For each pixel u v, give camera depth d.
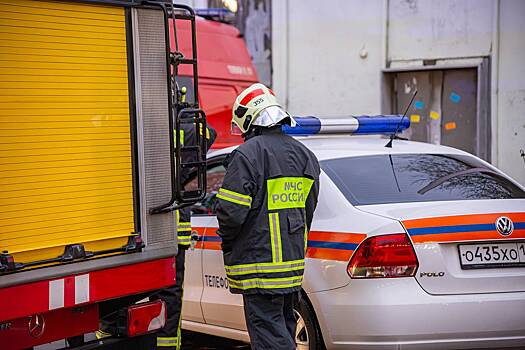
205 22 12.54
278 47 15.48
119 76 5.16
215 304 7.21
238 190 5.68
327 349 6.38
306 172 5.97
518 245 6.21
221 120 12.34
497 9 13.32
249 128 6.01
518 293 6.13
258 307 5.81
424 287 6.04
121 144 5.18
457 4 13.73
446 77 14.15
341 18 14.86
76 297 4.93
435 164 7.05
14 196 4.69
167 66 5.32
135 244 5.21
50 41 4.84
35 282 4.75
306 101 15.34
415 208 6.26
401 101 14.63
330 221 6.43
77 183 4.97
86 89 5.01
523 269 6.20
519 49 13.22
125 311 5.38
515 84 13.29
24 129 4.74
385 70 14.46
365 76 14.71
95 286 5.03
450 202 6.41
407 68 14.26
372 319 6.05
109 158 5.12
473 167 7.15
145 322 5.42
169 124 5.33
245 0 15.77
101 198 5.08
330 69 15.05
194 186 7.93
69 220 4.93
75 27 4.95
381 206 6.38
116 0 5.10
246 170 5.73
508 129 13.41
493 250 6.16
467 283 6.07
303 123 7.36
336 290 6.24
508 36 13.30
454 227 6.11
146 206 5.28
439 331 6.01
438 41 13.97
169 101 5.33
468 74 13.94
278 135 5.98
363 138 7.77
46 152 4.83
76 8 4.95
